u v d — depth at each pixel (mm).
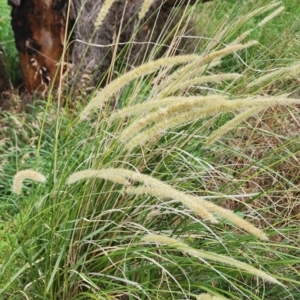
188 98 1820
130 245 2199
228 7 4562
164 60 1947
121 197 2389
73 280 2299
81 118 1992
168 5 4422
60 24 4730
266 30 4426
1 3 6109
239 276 2602
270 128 3129
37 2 4711
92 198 2318
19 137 4141
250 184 3020
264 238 1779
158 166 2377
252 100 1729
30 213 2371
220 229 2549
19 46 4953
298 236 2723
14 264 2398
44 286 2270
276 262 2258
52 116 3920
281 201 3012
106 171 1833
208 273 2400
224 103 1772
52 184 2365
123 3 4281
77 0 4508
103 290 2238
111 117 1991
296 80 3047
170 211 2439
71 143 2537
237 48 2234
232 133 2947
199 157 2580
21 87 5234
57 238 2299
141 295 2336
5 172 3762
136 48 4340
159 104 1896
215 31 2646
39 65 4941
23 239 2240
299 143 3086
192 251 1919
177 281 2229
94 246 2328
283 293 2590
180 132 2441
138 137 1939
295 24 3371
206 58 2281
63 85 4422
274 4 2570
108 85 1950
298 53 3305
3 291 2209
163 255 2314
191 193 2471
